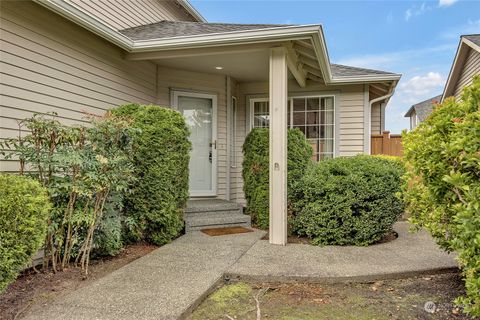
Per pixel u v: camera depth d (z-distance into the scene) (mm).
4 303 2803
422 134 3211
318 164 5512
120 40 4918
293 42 4969
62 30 4336
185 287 3146
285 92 4785
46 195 3162
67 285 3232
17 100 3691
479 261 2115
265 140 5863
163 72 6703
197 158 7164
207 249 4453
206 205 6219
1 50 3510
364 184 4715
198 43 4914
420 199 3312
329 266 3783
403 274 3615
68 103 4422
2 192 2543
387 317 2734
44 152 3395
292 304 3000
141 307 2715
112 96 5309
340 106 7594
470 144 2434
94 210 3688
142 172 4605
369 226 4699
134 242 4824
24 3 3785
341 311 2854
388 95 7727
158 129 4641
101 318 2537
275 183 4785
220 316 2748
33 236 2693
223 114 7375
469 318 2668
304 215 5008
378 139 8508
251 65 6383
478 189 2221
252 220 6109
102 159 3568
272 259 4039
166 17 8383
